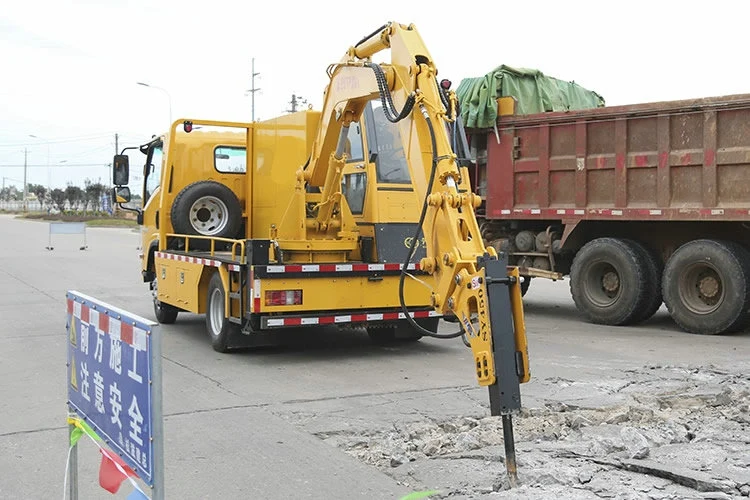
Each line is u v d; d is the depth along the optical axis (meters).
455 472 5.05
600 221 12.60
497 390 4.78
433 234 5.94
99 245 33.75
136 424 3.21
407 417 6.46
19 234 43.84
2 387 7.60
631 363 8.77
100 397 3.70
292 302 8.90
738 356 9.23
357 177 9.91
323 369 8.55
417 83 6.64
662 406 6.89
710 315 10.91
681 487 4.70
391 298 9.38
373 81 7.98
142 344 3.14
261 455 5.46
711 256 10.86
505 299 4.86
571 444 5.61
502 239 13.96
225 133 11.90
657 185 11.41
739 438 5.70
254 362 8.96
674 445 5.52
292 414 6.57
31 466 5.30
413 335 10.12
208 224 11.36
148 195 12.78
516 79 13.77
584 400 6.96
